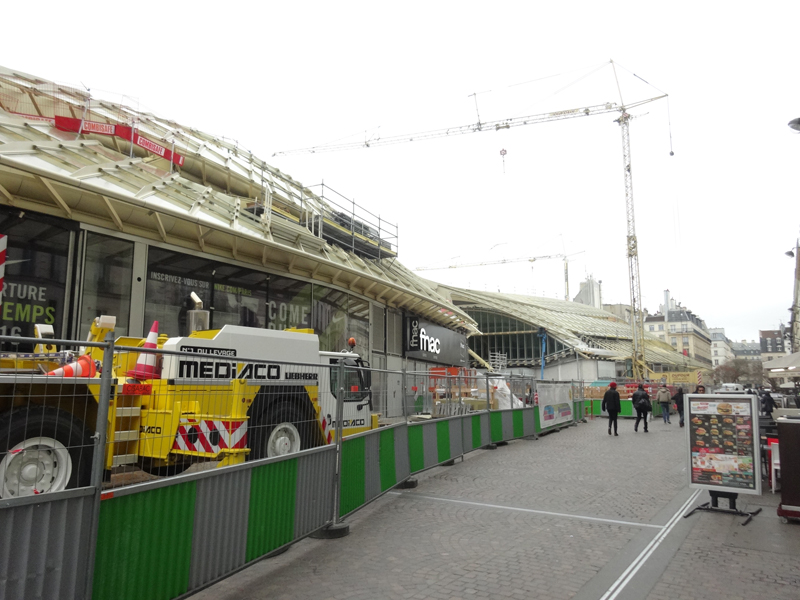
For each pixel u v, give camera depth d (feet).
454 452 40.06
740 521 23.67
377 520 23.76
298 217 73.26
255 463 16.49
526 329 222.48
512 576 16.99
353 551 19.44
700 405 26.18
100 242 40.45
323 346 62.64
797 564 18.25
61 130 46.26
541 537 21.20
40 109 49.90
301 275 59.26
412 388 33.96
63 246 38.22
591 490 30.01
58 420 14.11
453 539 20.92
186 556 13.60
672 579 16.87
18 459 13.21
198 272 47.67
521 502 27.14
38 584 10.00
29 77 51.62
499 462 40.14
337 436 21.98
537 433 59.26
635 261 244.42
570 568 17.76
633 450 47.24
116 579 11.60
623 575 17.15
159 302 44.14
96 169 40.52
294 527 18.54
